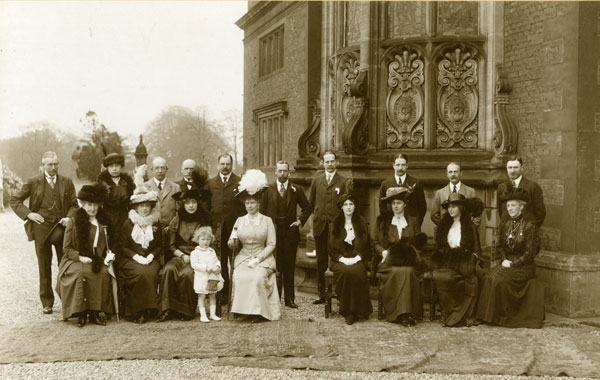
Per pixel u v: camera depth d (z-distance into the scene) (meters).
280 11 18.09
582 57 7.51
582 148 7.52
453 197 7.17
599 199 7.58
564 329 6.74
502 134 8.58
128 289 7.14
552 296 7.63
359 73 9.30
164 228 7.86
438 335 6.46
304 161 11.59
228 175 8.24
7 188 30.02
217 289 7.21
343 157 9.16
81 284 6.84
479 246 7.23
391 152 9.21
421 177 8.80
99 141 46.84
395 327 6.83
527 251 6.95
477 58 8.95
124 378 4.98
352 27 10.11
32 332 6.53
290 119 17.25
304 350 5.80
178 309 7.16
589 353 5.75
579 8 7.50
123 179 7.78
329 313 7.36
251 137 21.30
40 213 7.71
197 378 4.99
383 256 7.32
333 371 5.21
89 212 7.14
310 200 8.52
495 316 6.87
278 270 8.08
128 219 7.42
